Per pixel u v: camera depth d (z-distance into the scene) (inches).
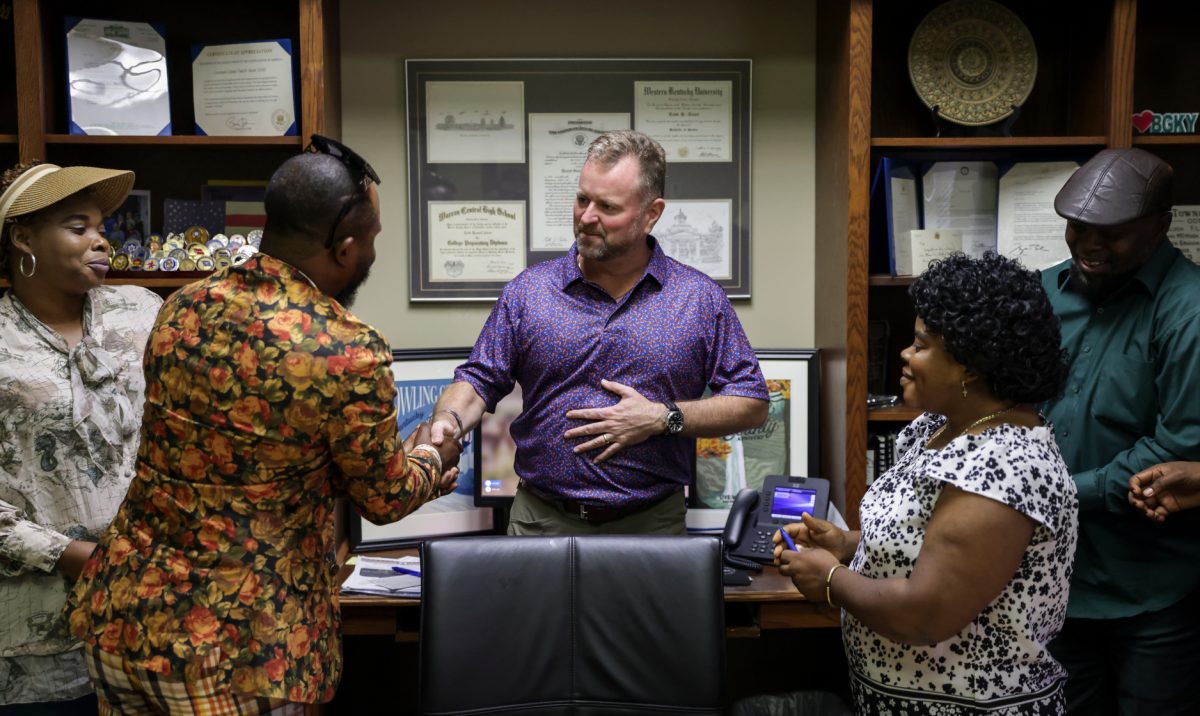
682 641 71.3
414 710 116.7
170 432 56.1
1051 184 101.5
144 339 79.7
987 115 103.3
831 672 117.5
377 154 109.7
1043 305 56.5
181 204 104.5
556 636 71.6
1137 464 82.9
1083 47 105.2
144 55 99.8
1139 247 83.1
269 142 98.1
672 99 110.0
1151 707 86.7
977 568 55.1
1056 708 61.1
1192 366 80.4
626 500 87.2
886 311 112.1
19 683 74.8
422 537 106.1
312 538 59.4
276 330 55.0
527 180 110.2
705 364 90.7
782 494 101.2
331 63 103.0
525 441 90.1
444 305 112.0
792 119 111.5
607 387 85.9
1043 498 55.8
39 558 71.1
